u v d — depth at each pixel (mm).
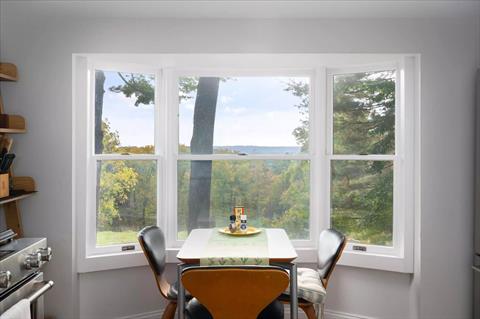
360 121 3312
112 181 3201
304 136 3471
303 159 3467
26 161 2883
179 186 3434
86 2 2791
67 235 2902
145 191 3328
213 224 3459
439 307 2941
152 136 3383
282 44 2994
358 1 2789
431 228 2939
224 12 2918
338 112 3393
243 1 2797
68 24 2918
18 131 2742
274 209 3475
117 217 3227
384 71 3219
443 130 2941
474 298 2879
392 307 3141
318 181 3410
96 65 3152
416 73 3021
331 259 2621
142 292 3252
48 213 2893
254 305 2000
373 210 3250
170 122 3385
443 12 2891
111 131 3225
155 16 2951
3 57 2875
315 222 3449
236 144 3484
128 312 3193
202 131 3467
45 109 2893
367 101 3283
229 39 2992
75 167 2973
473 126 2943
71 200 2906
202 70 3439
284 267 2297
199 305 2400
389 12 2906
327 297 3344
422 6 2830
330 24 2990
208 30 2986
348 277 3283
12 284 1861
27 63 2885
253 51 2992
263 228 3164
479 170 2830
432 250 2939
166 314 2719
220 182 3461
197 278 1977
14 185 2820
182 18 2979
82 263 2982
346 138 3363
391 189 3184
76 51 2924
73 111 2928
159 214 3371
